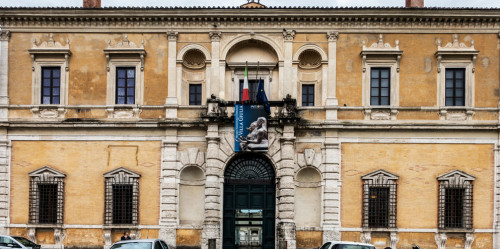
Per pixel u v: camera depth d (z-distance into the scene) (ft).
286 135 124.88
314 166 126.21
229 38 129.59
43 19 129.18
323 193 125.49
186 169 128.57
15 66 129.29
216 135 125.29
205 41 129.70
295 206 127.24
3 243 105.91
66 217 125.80
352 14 127.24
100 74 129.08
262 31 129.29
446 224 124.26
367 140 126.41
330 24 128.77
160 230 124.67
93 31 129.80
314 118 127.13
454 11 126.62
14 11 128.16
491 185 124.88
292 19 128.26
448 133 125.80
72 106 128.06
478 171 125.08
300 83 130.21
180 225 125.80
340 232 124.16
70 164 127.03
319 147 126.93
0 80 128.67
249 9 127.65
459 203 125.08
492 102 126.82
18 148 127.65
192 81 131.03
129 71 129.80
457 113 126.52
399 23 128.36
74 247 125.18
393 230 123.34
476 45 127.95
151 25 129.70
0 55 129.29
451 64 127.65
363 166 126.00
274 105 125.49
